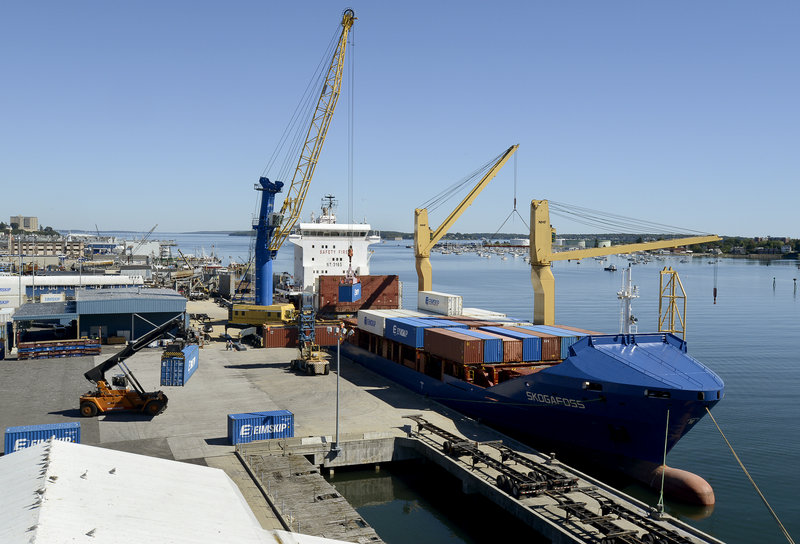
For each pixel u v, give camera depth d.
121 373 50.47
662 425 29.47
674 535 21.66
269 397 43.41
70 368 52.75
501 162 62.12
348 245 82.94
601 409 31.16
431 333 42.84
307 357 53.19
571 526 23.28
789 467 35.38
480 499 29.52
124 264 154.50
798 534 27.17
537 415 34.81
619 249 49.53
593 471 33.44
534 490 26.03
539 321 47.38
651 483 30.77
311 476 28.12
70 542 10.88
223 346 65.31
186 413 38.72
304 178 78.25
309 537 14.28
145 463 16.95
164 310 64.69
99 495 13.72
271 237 79.19
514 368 40.56
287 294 91.62
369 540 22.02
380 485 32.09
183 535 12.48
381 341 53.53
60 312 62.47
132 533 11.96
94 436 33.47
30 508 12.28
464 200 63.22
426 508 29.55
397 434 34.44
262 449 31.36
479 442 32.69
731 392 52.25
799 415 45.66
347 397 43.62
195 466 17.77
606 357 31.94
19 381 47.53
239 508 15.31
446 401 41.75
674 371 30.64
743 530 27.52
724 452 37.97
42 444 17.08
